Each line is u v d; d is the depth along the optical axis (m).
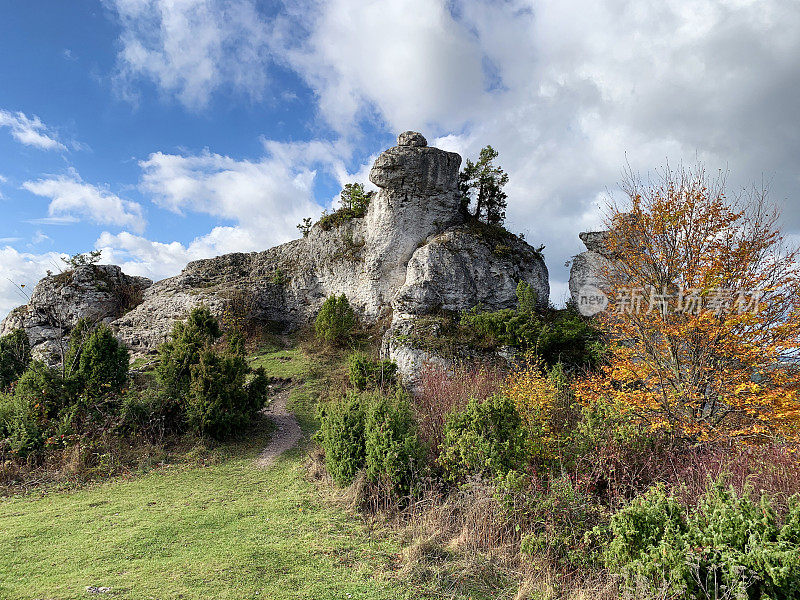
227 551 6.27
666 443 8.62
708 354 9.55
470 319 20.61
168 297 27.86
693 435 8.88
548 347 18.47
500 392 11.43
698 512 5.49
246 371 15.27
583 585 5.40
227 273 32.62
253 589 5.20
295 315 29.47
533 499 6.52
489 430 8.48
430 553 6.23
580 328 18.73
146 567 5.72
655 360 10.19
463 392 12.41
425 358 18.44
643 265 10.50
